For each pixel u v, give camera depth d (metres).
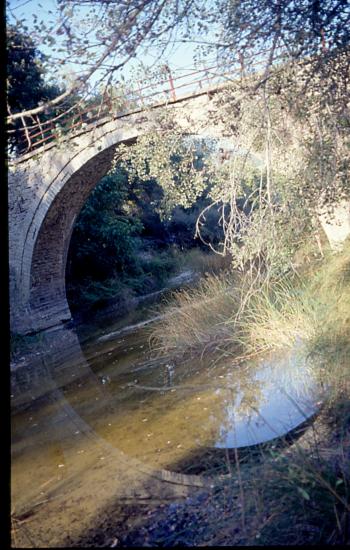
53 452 4.47
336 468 2.72
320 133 3.94
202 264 16.05
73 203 12.60
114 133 9.80
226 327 7.05
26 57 3.27
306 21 3.51
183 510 2.98
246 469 3.03
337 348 4.33
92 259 15.81
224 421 4.32
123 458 4.00
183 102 5.57
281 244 4.67
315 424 3.52
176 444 4.05
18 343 10.65
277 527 2.41
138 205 21.00
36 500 3.52
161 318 9.75
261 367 5.40
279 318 6.01
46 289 13.16
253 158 4.86
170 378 6.09
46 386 7.17
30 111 3.15
